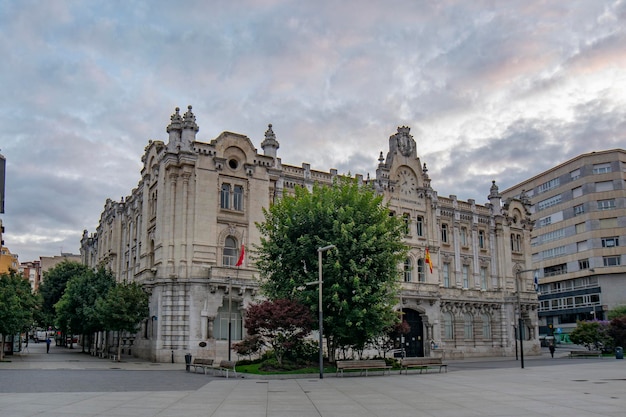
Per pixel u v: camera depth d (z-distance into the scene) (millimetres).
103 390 26281
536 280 63188
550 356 73938
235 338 52531
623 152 106375
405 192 68875
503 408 20359
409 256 67250
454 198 73750
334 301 39375
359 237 41062
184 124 54062
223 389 27641
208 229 52938
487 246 76875
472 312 72500
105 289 61656
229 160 56000
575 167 110125
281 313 37750
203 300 51062
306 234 41844
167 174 53719
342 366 37000
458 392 26125
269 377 35312
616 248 102500
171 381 31984
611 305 100875
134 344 57312
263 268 44375
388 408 20641
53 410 19047
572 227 109500
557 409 19938
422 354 65812
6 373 36312
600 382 30750
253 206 56000
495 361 61312
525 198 83562
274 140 59188
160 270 51938
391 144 70375
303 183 60125
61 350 81625
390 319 42000
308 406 21266
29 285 58250
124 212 73062
